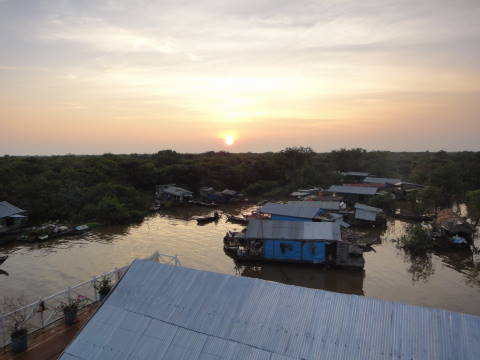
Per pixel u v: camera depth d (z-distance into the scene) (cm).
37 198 5150
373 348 1133
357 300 1301
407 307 1251
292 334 1210
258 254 3456
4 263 3425
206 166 8644
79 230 4494
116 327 1348
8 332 1764
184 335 1265
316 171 8431
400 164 11619
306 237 3359
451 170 6281
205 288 1445
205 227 4934
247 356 1157
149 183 7625
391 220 5284
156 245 4012
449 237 3962
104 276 2122
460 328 1155
